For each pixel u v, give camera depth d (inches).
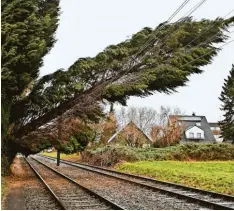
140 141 2316.7
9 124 1016.9
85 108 1090.7
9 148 1031.0
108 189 729.0
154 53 1111.6
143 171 1207.6
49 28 930.7
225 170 1143.6
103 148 1775.3
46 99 999.0
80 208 502.9
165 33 1111.6
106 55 1033.5
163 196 628.7
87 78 1047.6
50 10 979.3
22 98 1001.5
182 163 1526.8
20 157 3029.0
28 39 802.8
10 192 677.3
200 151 1780.3
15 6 791.1
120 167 1475.1
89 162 1966.0
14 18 798.5
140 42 1096.2
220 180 824.3
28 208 506.6
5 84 802.2
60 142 1135.6
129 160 1653.5
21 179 962.7
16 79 816.3
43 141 1113.4
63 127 1111.6
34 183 849.5
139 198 603.2
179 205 533.3
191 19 1114.7
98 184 826.2
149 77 1086.4
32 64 842.2
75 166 1594.5
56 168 1465.3
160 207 514.6
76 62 1010.7
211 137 3818.9
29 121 1066.1
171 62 1114.1
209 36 1117.1
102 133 2066.9
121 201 568.1
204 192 660.7
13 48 764.0
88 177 1023.0
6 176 951.6
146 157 1717.5
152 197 616.4
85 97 1064.2
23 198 601.0
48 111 1058.1
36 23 819.4
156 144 2191.2
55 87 1002.7
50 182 876.0
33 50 803.4
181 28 1100.5
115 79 1085.8
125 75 1090.1
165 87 1167.6
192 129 3703.3
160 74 1116.5
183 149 1795.0
